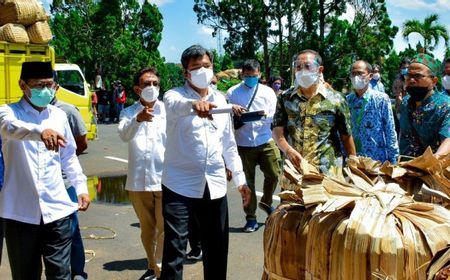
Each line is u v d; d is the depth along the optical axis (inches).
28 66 137.6
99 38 1453.0
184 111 150.3
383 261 98.5
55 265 141.2
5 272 205.6
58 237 142.6
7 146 139.0
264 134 255.3
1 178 141.3
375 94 210.1
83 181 152.8
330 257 104.9
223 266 163.9
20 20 302.8
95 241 246.4
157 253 191.8
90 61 1465.3
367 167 130.6
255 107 255.4
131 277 199.9
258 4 1354.6
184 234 155.6
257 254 225.6
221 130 163.2
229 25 1402.6
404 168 127.8
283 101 174.6
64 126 149.3
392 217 104.3
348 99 216.5
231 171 169.8
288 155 167.3
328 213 109.0
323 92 167.9
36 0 313.9
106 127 896.3
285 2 1327.5
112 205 321.1
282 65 1393.9
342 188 114.3
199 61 156.3
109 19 1446.9
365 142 210.7
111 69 1464.1
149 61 1486.2
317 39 1273.4
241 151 255.8
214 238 162.6
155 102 192.9
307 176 122.0
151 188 186.7
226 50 1429.6
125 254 227.3
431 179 124.0
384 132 209.5
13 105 141.7
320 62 165.9
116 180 408.2
